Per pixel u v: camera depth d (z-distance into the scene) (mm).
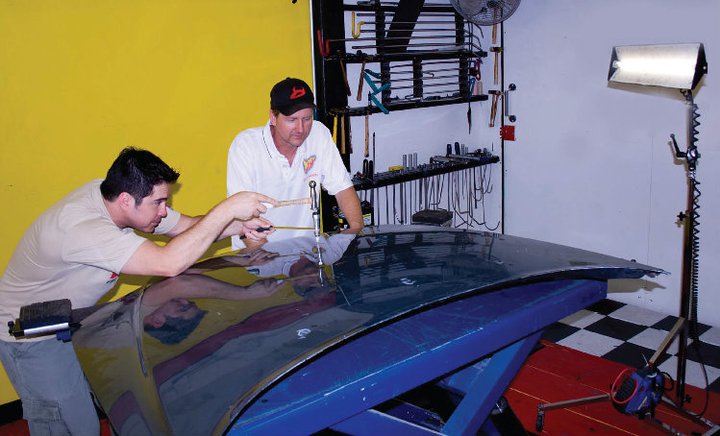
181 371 1294
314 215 1941
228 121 3539
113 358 1448
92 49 3039
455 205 4781
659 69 2607
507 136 4645
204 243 1806
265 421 1174
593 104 4094
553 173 4430
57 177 3062
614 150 4051
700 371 3291
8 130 2904
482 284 1524
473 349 1438
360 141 4203
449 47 4543
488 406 1607
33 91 2926
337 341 1292
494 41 4555
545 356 3350
